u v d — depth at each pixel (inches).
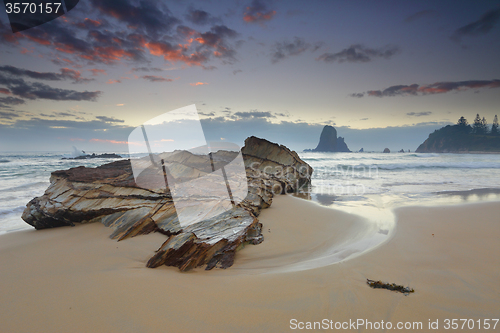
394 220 288.5
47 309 101.7
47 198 268.5
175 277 137.3
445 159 1562.5
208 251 168.4
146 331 89.5
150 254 177.3
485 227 255.8
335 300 116.0
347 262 163.6
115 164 314.3
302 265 168.7
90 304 105.7
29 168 946.1
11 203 420.2
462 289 129.9
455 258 172.7
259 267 168.6
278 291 122.9
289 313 104.5
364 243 220.1
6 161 1163.9
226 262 170.4
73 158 1266.0
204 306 107.3
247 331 91.8
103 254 173.8
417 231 242.4
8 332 87.4
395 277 142.4
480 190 529.7
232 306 108.2
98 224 243.9
